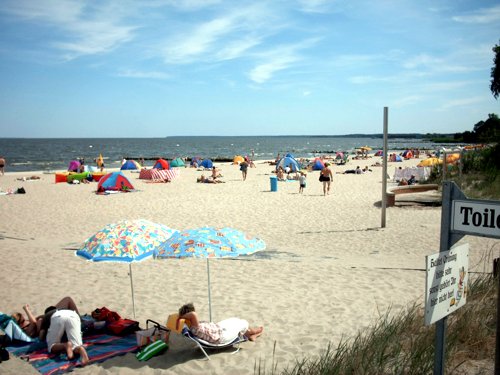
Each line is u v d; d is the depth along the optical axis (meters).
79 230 13.81
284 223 14.60
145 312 6.84
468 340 4.59
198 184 28.55
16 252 10.80
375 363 4.30
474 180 20.00
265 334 5.86
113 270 9.16
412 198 18.30
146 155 91.25
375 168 44.06
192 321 5.26
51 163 60.75
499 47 25.78
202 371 4.86
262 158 78.50
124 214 16.81
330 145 173.12
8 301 7.46
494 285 6.05
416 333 5.11
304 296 7.35
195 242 5.23
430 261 2.80
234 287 7.92
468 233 2.85
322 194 22.52
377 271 8.77
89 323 6.02
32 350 5.51
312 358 5.05
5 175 36.66
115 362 5.12
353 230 13.16
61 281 8.48
